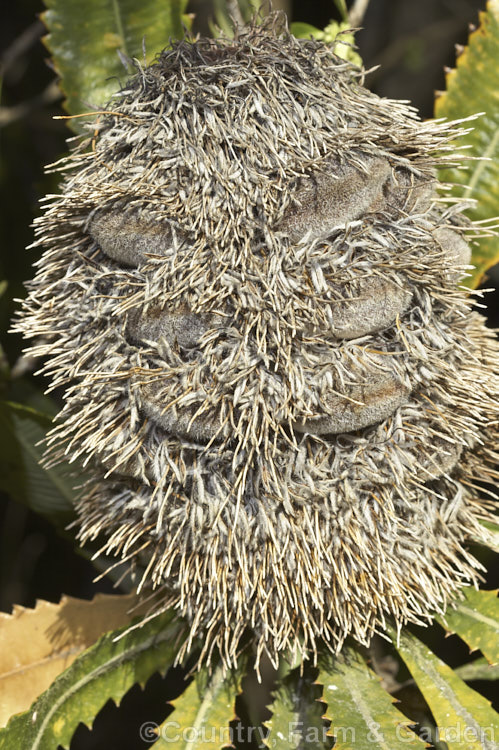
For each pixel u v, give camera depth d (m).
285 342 0.43
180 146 0.43
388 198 0.44
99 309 0.44
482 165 0.50
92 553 0.54
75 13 0.50
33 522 0.78
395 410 0.44
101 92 0.51
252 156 0.43
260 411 0.43
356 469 0.44
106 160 0.44
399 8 0.88
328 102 0.43
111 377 0.43
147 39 0.51
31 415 0.50
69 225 0.44
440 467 0.45
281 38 0.45
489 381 0.45
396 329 0.43
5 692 0.49
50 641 0.50
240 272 0.43
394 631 0.48
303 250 0.42
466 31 0.86
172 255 0.43
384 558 0.44
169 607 0.48
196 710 0.47
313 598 0.44
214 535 0.44
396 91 0.89
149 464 0.44
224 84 0.43
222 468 0.44
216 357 0.43
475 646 0.47
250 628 0.48
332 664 0.47
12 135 0.73
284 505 0.43
